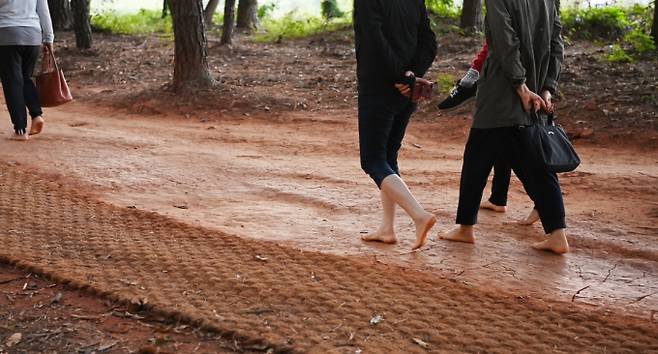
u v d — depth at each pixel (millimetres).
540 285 4656
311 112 12617
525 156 5168
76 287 4215
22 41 8664
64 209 5836
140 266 4590
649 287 4691
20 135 8961
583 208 6750
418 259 5074
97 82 16547
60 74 9039
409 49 4992
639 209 6695
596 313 4105
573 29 19688
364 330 3729
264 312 3922
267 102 13055
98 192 6906
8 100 8867
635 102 11352
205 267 4543
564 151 5062
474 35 19859
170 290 4188
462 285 4430
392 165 5434
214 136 10586
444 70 15516
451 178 7965
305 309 3975
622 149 9945
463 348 3568
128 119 12469
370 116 5031
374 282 4410
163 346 3566
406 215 6262
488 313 3998
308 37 22750
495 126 5086
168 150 9055
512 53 4891
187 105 13078
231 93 13383
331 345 3543
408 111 5270
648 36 16391
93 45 21438
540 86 5246
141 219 5652
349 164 8719
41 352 3535
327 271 4570
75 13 20469
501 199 6387
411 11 4977
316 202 6793
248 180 7672
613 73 13477
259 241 5215
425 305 4062
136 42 22469
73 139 9320
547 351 3562
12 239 5016
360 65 5000
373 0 4805
